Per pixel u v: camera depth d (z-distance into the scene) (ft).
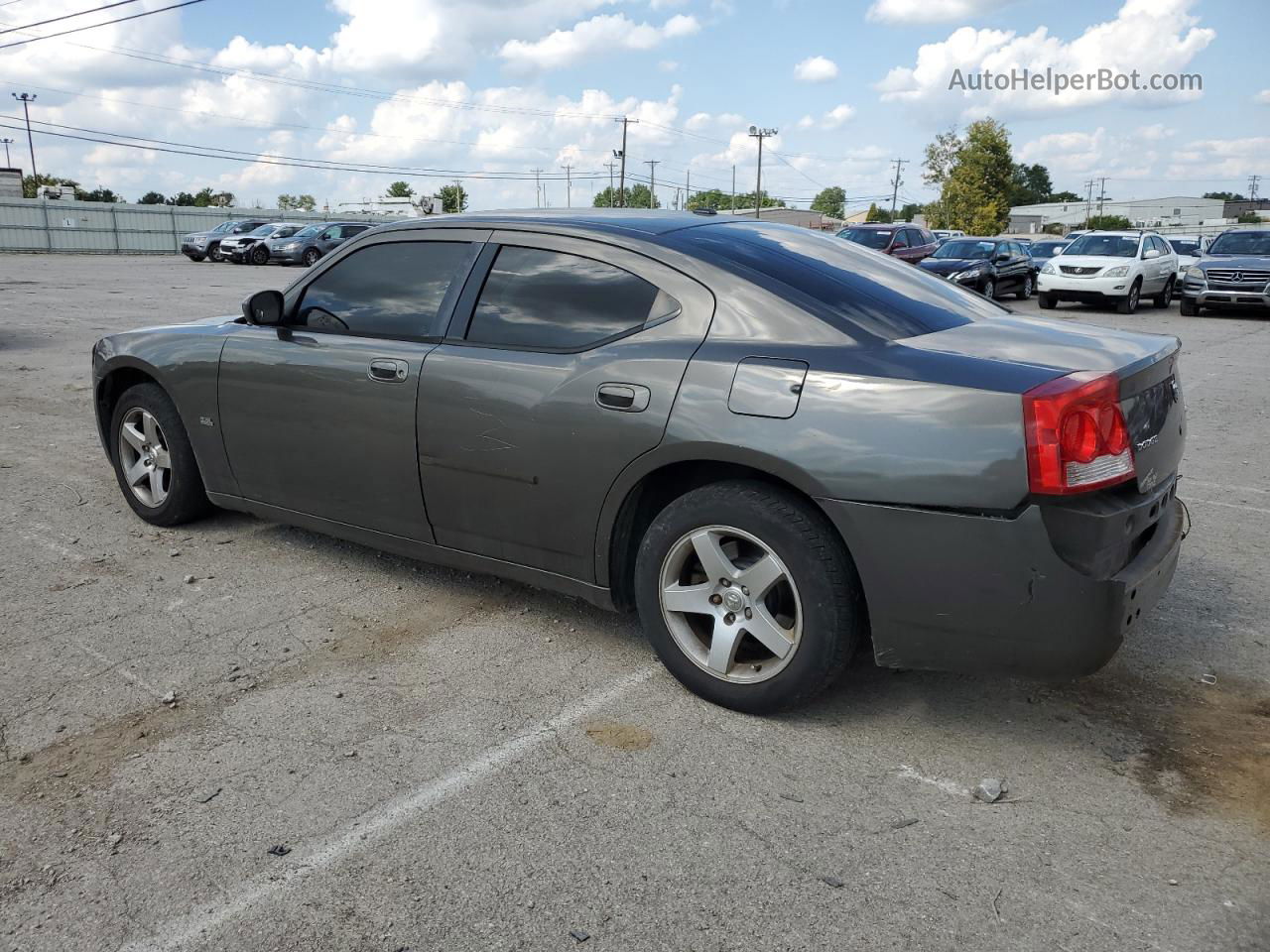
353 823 8.46
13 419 24.91
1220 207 360.28
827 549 9.47
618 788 9.00
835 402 9.25
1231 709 10.61
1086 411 8.57
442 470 11.94
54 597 13.39
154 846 8.14
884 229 76.28
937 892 7.63
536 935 7.16
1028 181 490.49
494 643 12.11
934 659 9.31
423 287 12.50
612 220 11.78
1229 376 35.47
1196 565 15.12
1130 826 8.52
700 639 10.80
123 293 64.64
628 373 10.39
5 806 8.68
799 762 9.49
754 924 7.27
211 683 10.99
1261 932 7.22
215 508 16.76
